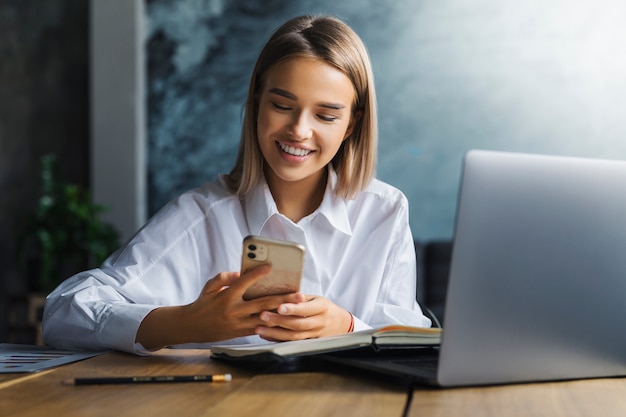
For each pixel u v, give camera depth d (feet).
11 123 17.29
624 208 3.50
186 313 4.00
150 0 16.79
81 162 17.29
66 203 15.43
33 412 2.85
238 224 5.39
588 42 15.64
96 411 2.87
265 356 3.58
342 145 5.33
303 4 16.39
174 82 16.75
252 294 3.91
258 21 16.53
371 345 3.67
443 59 16.01
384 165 16.20
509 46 15.83
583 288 3.46
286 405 2.98
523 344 3.36
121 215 16.74
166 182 16.81
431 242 15.31
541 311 3.38
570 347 3.50
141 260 5.07
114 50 16.72
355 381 3.48
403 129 16.14
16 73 17.26
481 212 3.19
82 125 17.28
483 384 3.36
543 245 3.34
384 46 16.12
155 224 5.23
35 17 17.25
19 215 17.24
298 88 4.66
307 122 4.72
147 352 4.21
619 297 3.56
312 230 5.41
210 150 16.72
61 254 15.31
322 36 4.77
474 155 3.17
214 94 16.70
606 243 3.48
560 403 3.13
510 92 15.85
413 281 5.64
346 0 16.21
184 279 5.19
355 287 5.48
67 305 4.48
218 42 16.66
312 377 3.57
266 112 4.78
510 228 3.26
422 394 3.21
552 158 3.34
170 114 16.79
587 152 15.70
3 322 17.10
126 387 3.32
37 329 14.37
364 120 5.21
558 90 15.74
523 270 3.31
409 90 16.10
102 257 15.25
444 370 3.22
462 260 3.18
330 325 4.07
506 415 2.91
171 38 16.75
